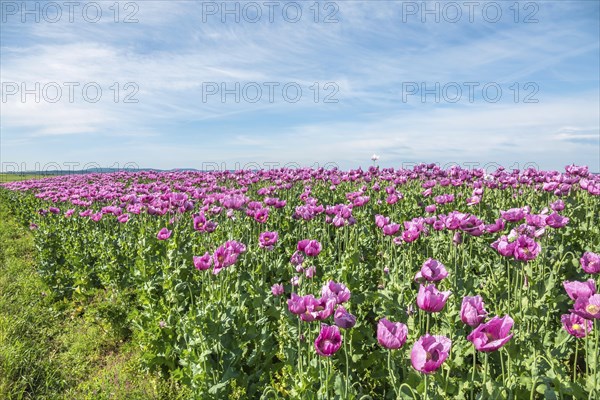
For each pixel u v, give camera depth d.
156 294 7.62
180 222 11.25
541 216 6.30
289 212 11.85
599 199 11.20
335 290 4.25
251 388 4.99
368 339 5.32
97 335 7.32
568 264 7.08
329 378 4.04
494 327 3.18
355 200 9.55
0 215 21.03
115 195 14.67
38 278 10.04
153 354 5.83
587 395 3.62
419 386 3.57
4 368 6.17
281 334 5.50
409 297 5.63
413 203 12.11
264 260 7.31
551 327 5.85
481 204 11.24
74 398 5.63
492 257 8.09
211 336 4.98
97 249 10.65
